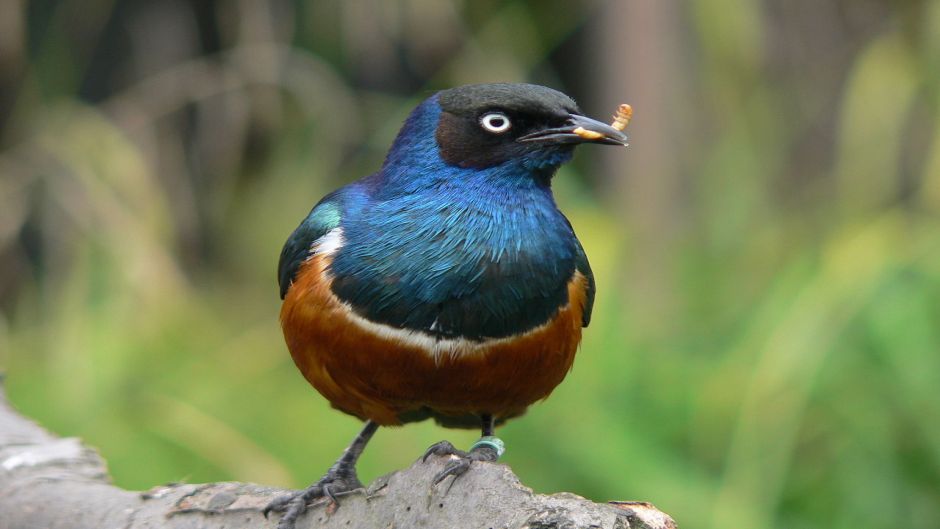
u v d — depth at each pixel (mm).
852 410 11555
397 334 7305
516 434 11570
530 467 11445
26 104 14414
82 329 12969
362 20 14641
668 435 11688
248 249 14922
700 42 13977
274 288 14641
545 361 7602
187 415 12367
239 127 14555
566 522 5699
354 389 7664
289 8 14773
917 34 13789
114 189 13633
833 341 11609
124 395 12688
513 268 7363
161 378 12883
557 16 15312
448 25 14898
